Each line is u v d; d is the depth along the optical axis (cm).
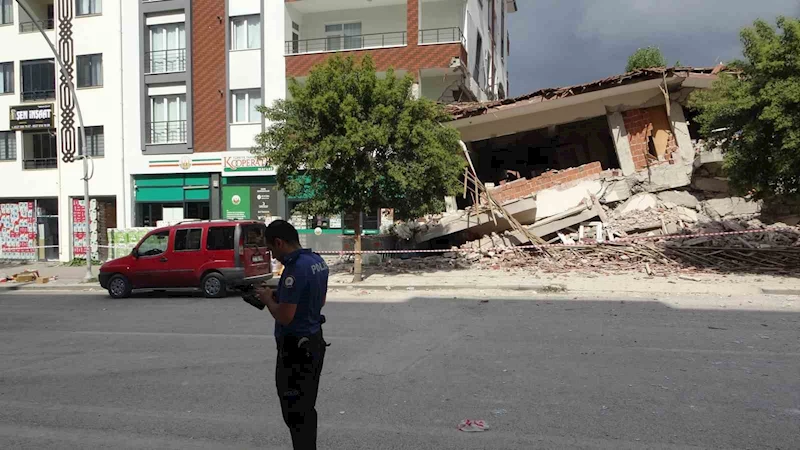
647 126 1756
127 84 2211
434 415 464
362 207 1346
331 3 2116
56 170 2306
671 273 1284
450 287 1234
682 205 1642
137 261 1292
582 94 1702
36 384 591
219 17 2133
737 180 1186
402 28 2172
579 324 816
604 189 1686
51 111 2295
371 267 1608
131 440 436
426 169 1275
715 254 1354
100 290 1500
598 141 2039
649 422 433
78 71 2267
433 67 1958
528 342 708
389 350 684
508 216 1590
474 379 556
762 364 582
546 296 1106
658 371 564
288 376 339
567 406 473
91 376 615
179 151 2164
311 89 1306
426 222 1703
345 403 497
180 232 1279
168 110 2209
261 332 832
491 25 3061
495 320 868
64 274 1873
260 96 2120
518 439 410
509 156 2191
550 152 2138
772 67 1054
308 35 2248
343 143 1212
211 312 1047
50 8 2369
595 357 625
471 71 2305
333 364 623
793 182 1123
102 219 2238
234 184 2119
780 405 462
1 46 2380
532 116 1822
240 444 421
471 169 1700
